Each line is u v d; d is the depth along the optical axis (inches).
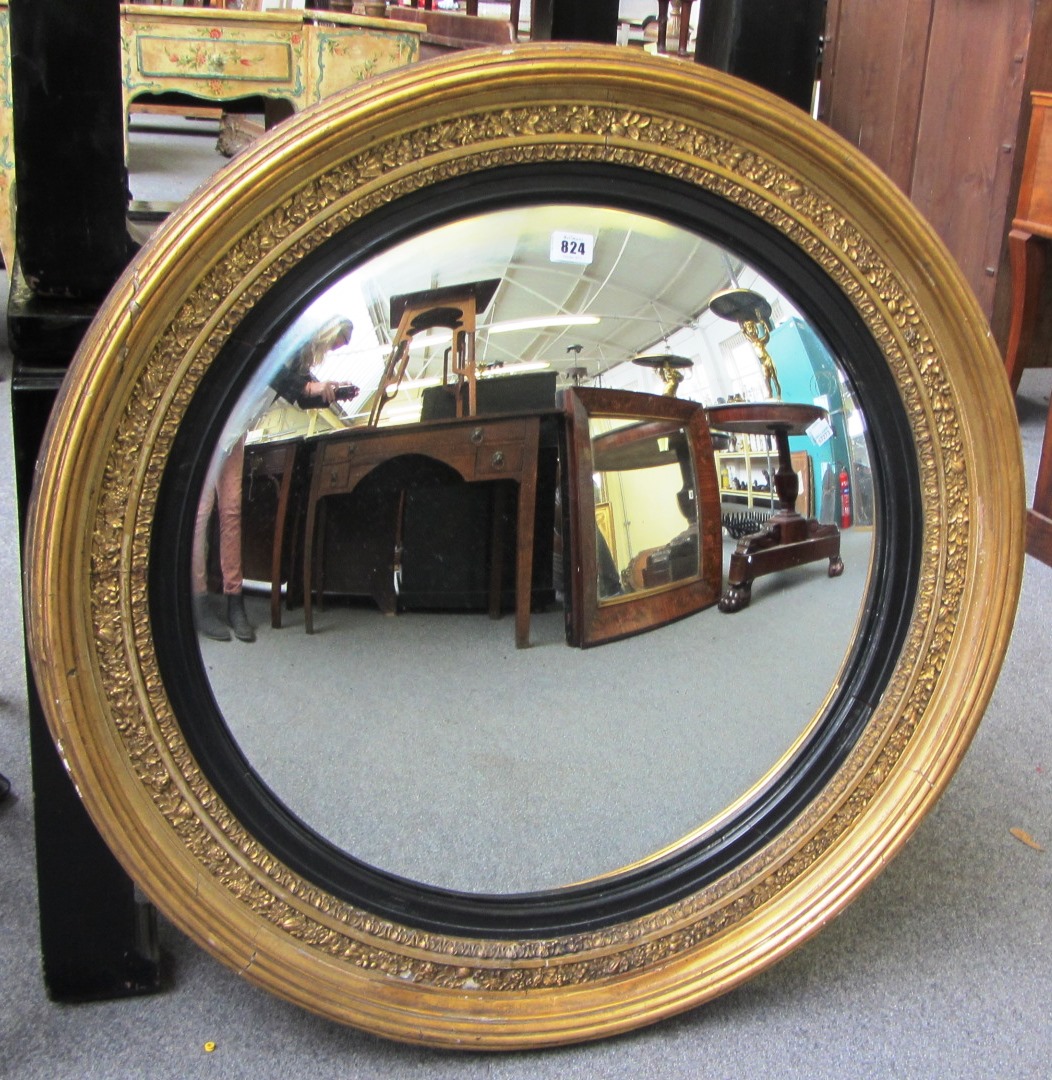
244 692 32.9
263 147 28.5
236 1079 35.7
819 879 39.4
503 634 35.3
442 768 35.9
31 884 44.6
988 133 104.0
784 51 37.8
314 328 30.6
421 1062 36.8
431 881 36.6
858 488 37.0
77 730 30.3
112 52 31.5
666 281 33.0
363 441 32.0
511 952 36.9
